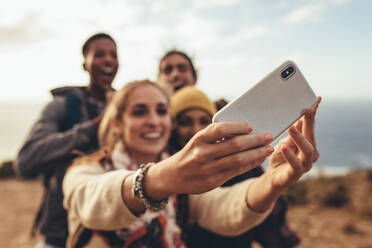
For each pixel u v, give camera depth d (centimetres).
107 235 111
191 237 144
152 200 74
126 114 131
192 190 64
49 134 174
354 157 9269
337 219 699
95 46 175
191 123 171
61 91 191
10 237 600
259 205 103
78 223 110
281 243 152
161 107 135
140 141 129
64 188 116
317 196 868
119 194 82
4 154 8094
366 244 556
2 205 816
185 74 244
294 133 79
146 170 74
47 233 169
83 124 169
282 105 81
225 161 60
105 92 185
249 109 80
